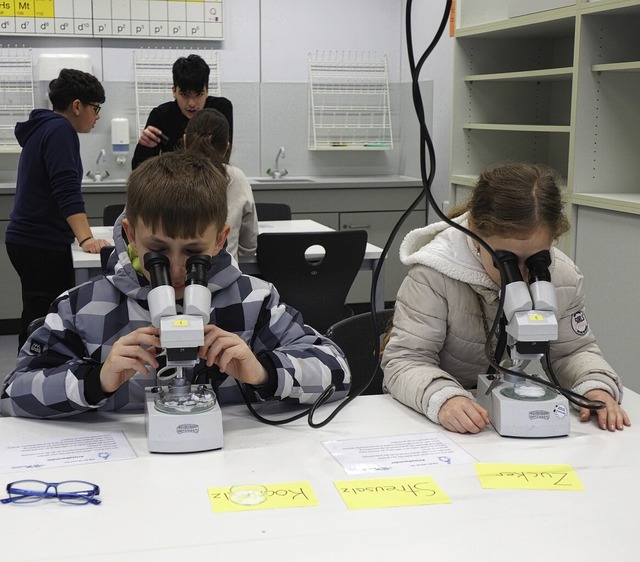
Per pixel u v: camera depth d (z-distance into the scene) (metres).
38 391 1.30
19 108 5.01
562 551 0.91
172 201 1.20
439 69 5.14
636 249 2.89
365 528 0.96
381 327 1.83
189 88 4.23
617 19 3.04
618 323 3.01
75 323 1.40
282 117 5.52
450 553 0.90
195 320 1.14
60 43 5.04
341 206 5.11
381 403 1.46
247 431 1.29
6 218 4.64
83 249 3.17
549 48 4.06
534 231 1.27
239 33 5.34
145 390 1.33
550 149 4.15
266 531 0.94
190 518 0.98
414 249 1.66
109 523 0.96
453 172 4.09
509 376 1.36
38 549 0.90
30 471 1.11
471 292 1.55
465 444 1.24
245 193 3.15
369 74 5.63
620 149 3.17
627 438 1.28
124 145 5.13
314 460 1.17
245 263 3.21
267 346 1.48
